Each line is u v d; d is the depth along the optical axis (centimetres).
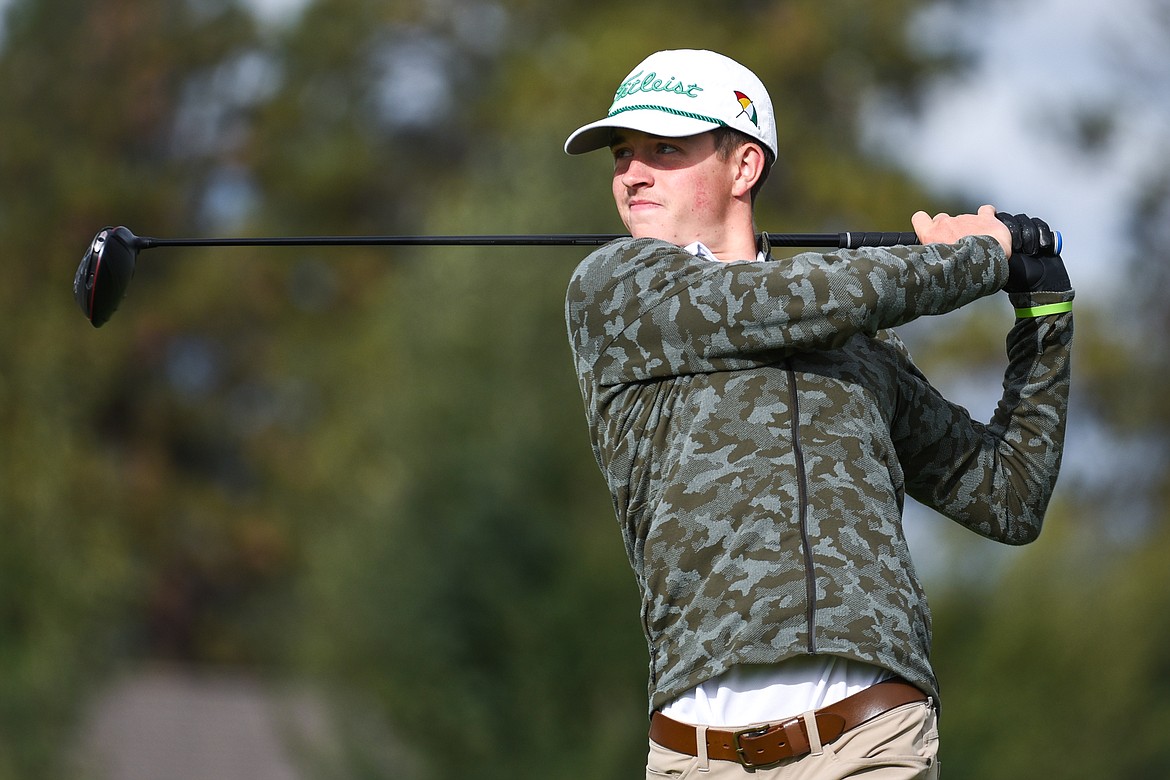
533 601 4997
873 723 1160
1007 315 8981
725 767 1178
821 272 1192
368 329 9612
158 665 9794
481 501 5112
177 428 10850
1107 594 5459
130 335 10781
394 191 11338
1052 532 5578
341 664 5194
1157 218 10350
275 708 7494
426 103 11475
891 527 1185
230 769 7025
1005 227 1302
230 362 11044
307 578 5666
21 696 5519
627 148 1320
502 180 5809
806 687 1167
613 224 5719
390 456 5381
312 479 9675
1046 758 5044
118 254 1438
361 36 11531
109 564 5953
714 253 1304
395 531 5169
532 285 5481
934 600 5288
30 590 5662
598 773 4812
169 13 11744
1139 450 9562
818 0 9781
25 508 5762
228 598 10688
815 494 1176
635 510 1233
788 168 9519
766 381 1205
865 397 1225
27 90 11488
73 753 5716
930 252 1233
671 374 1222
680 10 9762
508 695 4994
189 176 11519
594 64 9456
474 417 5281
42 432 6000
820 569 1159
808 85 9938
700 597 1174
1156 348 9906
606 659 4944
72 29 11650
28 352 6178
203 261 11050
